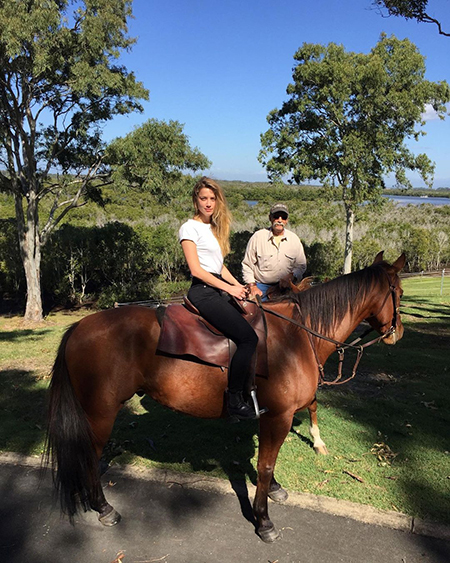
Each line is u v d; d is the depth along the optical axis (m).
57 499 3.11
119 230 17.34
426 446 3.84
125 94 13.05
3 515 2.94
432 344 7.59
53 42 11.08
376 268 3.20
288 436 4.02
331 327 2.99
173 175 13.38
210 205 2.59
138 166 12.64
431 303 12.06
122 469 3.46
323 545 2.66
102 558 2.56
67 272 16.67
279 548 2.64
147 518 2.91
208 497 3.12
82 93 12.25
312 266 20.31
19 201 13.69
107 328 2.73
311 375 2.78
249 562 2.53
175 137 12.88
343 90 18.45
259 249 3.99
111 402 2.71
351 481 3.30
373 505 3.01
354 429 4.17
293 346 2.74
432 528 2.78
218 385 2.62
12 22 10.14
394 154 19.17
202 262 2.59
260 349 2.63
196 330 2.62
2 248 17.00
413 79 18.64
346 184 19.27
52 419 2.68
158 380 2.66
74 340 2.74
